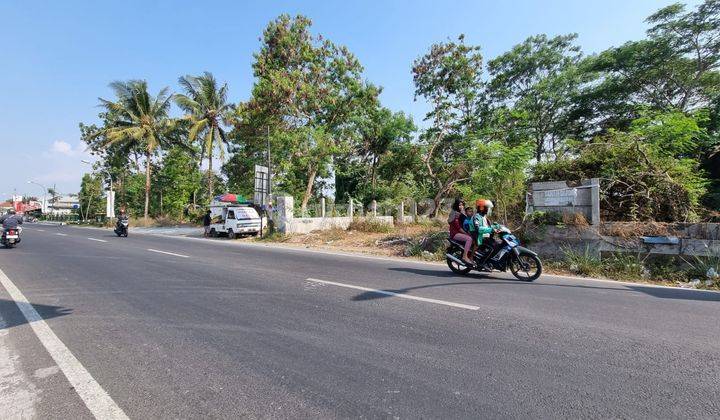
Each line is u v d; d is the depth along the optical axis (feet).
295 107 77.10
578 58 88.58
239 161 104.53
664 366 10.94
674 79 71.56
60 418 8.60
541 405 8.89
